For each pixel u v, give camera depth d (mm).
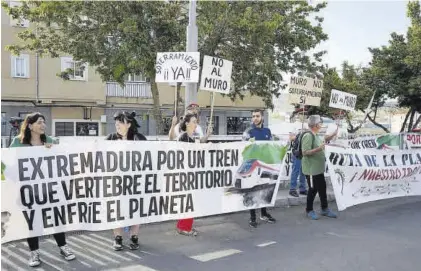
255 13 15953
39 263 5207
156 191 6035
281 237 6594
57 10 15219
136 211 5859
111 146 5641
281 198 8797
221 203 6707
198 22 14711
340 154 8078
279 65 19141
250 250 5941
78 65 19562
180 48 15500
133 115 6133
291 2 17656
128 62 15500
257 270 5172
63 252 5449
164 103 26531
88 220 5523
